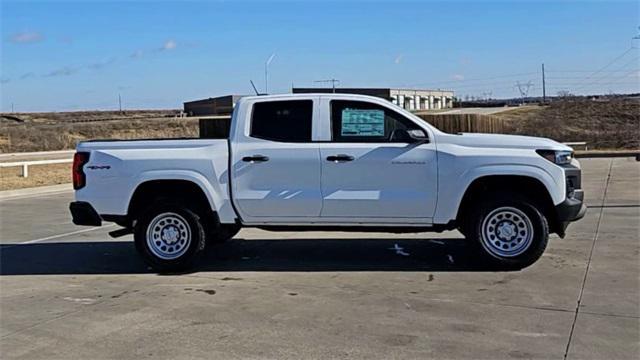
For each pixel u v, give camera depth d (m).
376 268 8.09
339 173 7.83
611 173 20.73
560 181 7.57
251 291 7.09
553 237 9.73
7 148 54.00
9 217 13.84
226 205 8.02
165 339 5.55
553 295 6.64
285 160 7.90
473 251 8.25
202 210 8.14
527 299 6.52
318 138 7.94
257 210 7.98
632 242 9.30
